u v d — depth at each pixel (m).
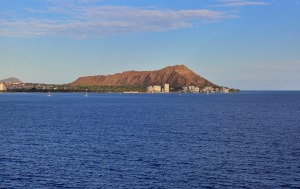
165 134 68.50
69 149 52.19
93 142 58.44
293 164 43.38
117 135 66.88
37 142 58.44
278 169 41.19
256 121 96.62
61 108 165.88
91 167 41.91
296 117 110.19
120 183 36.19
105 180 37.09
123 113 129.75
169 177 38.12
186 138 63.22
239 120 99.56
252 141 60.09
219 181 36.88
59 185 35.53
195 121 96.44
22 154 48.62
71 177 38.03
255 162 44.44
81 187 35.00
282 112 134.50
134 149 52.25
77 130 74.81
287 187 35.12
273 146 55.22
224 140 61.09
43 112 135.25
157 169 41.12
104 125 85.19
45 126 82.81
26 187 34.94
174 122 93.25
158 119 102.62
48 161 44.66
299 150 51.84
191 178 37.81
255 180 37.19
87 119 102.69
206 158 46.53
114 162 44.22
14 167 41.72
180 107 176.00
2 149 52.03
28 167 41.78
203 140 61.03
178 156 47.69
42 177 37.97
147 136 65.62
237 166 42.47
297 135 67.56
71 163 43.69
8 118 105.81
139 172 39.88
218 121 96.44
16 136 65.44
